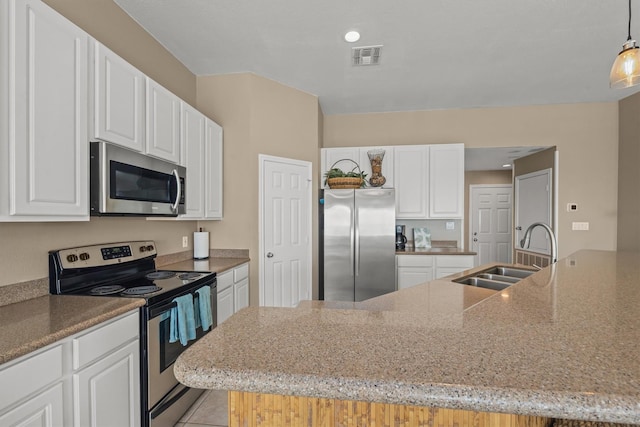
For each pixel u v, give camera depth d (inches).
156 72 108.9
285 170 143.5
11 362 41.4
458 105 171.9
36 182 54.4
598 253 93.8
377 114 182.1
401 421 25.8
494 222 264.4
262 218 135.5
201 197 112.8
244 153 132.4
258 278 132.9
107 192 67.6
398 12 94.3
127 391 62.5
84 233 79.0
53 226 70.9
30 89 53.4
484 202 265.4
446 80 140.7
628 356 21.3
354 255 150.1
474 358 21.1
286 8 92.7
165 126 91.8
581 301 36.7
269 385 19.5
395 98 161.5
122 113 74.9
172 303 74.5
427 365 20.2
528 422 25.0
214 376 20.1
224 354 22.3
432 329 26.6
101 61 68.7
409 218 169.2
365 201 149.9
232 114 133.3
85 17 80.7
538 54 118.6
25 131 52.6
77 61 62.4
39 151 54.9
